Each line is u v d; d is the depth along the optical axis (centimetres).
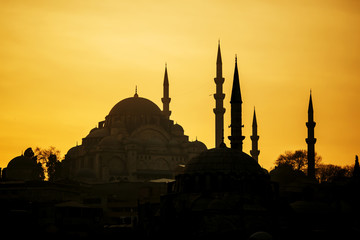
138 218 18212
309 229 15962
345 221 16775
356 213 17838
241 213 15050
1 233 19038
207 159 16188
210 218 15025
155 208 17462
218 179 15838
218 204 15175
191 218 15238
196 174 15988
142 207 17812
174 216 15600
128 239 18212
